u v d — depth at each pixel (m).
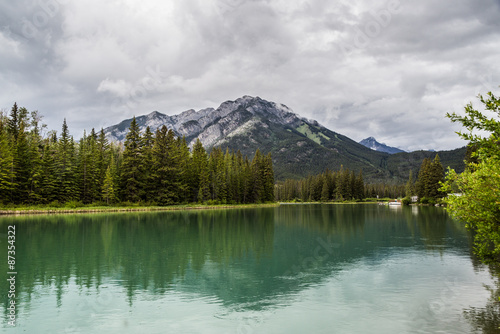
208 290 19.41
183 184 104.00
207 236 40.84
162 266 25.25
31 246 33.50
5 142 75.25
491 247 30.61
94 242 35.97
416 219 63.94
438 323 14.60
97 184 90.00
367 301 17.41
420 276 22.11
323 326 14.41
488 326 14.19
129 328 14.30
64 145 89.19
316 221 61.38
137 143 93.69
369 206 134.75
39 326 14.48
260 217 70.94
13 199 76.44
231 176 124.12
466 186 13.62
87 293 18.89
